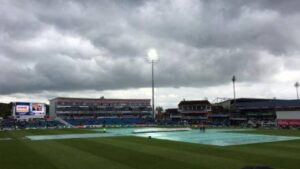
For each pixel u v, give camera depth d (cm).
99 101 16288
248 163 3250
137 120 15050
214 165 3144
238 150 4344
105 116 16275
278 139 6175
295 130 9462
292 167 3023
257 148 4591
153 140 6050
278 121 12075
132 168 3034
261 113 13975
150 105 17388
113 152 4216
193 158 3612
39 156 3872
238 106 15362
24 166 3188
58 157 3772
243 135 7331
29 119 13425
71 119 14338
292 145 5006
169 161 3416
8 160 3572
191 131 9088
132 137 6850
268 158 3581
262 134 7650
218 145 5053
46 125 12619
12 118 14100
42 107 13788
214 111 15562
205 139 6247
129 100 17000
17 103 13225
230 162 3316
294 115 11525
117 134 7919
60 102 15388
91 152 4228
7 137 7106
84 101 15950
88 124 13650
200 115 15475
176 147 4784
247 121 13912
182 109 16062
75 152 4238
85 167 3103
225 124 13612
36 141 6000
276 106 13262
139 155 3900
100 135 7556
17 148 4788
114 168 3041
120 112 16662
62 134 8031
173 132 8625
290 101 13012
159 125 13675
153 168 3028
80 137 6950
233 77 15912
